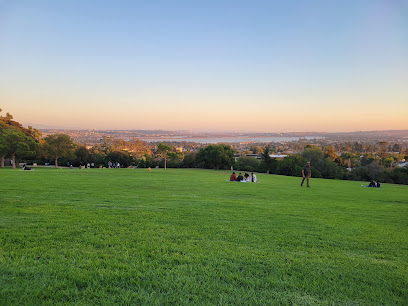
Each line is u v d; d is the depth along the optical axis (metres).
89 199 11.97
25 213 8.31
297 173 62.75
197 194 16.36
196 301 3.74
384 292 4.17
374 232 7.80
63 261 4.77
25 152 50.19
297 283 4.33
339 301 3.89
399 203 16.22
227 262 5.02
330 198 16.94
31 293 3.71
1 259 4.72
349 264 5.18
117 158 80.38
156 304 3.61
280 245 6.18
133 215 8.67
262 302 3.79
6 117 73.94
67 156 57.81
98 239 6.00
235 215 9.50
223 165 72.94
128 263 4.81
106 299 3.69
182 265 4.80
